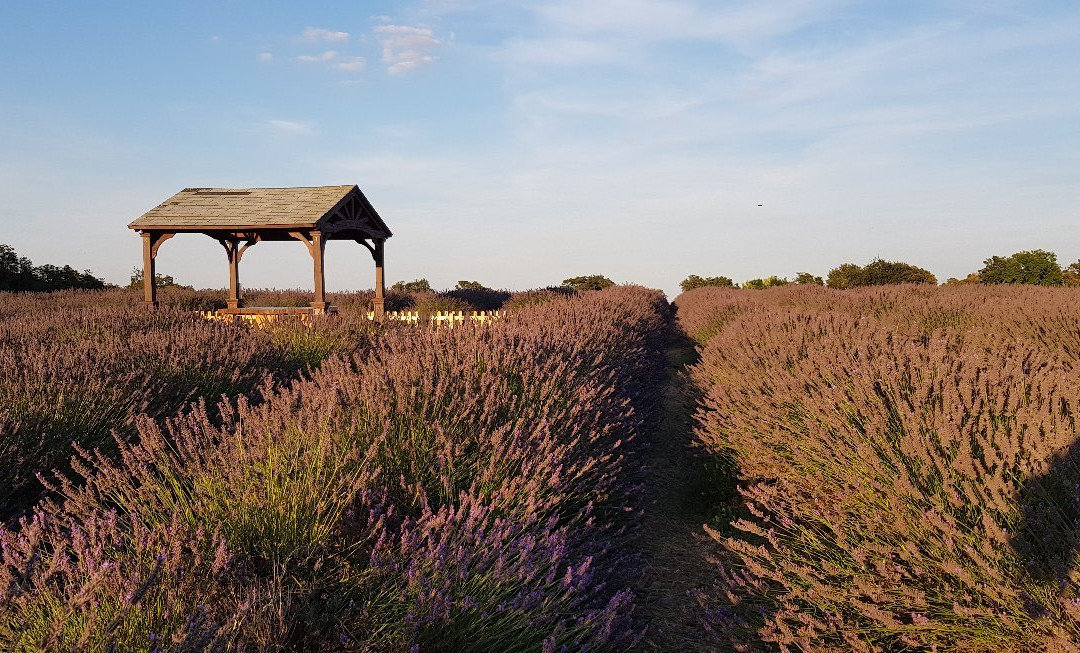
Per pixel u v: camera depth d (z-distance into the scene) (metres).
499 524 2.82
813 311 11.68
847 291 18.11
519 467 3.50
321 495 2.86
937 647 2.52
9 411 4.16
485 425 3.96
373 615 2.36
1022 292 13.20
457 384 4.34
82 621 1.92
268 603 2.26
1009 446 2.94
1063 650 2.19
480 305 21.55
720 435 5.26
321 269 13.86
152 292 14.15
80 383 4.86
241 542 2.64
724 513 4.53
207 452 3.20
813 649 2.70
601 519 3.90
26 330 8.13
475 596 2.44
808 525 3.79
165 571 2.09
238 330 8.06
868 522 3.09
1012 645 2.36
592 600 2.91
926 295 15.14
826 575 3.04
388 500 3.17
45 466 3.96
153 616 2.02
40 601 2.03
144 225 13.82
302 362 7.76
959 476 3.00
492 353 4.99
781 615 2.86
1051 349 7.39
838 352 5.38
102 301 16.58
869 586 2.70
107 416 4.64
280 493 2.79
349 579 2.52
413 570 2.42
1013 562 2.49
